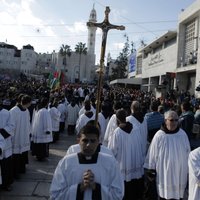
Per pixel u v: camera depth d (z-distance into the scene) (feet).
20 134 28.09
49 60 447.83
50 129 34.47
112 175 12.01
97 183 11.68
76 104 54.34
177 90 101.14
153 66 168.55
